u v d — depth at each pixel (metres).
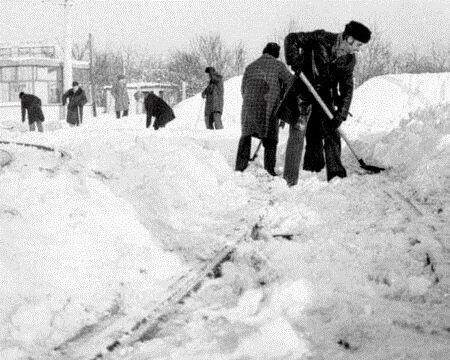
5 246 2.95
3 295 2.72
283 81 7.81
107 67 58.56
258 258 3.63
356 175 7.04
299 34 7.01
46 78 33.59
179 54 54.84
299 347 2.42
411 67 53.38
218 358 2.35
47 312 2.71
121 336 2.58
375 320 2.71
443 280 3.28
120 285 3.19
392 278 3.29
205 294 3.14
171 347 2.47
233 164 8.89
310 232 4.35
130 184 5.04
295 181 6.88
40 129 19.78
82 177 4.12
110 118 28.20
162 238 4.17
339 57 6.82
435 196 5.77
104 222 3.65
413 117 8.45
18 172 3.77
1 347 2.44
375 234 4.19
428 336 2.57
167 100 42.97
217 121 16.77
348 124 16.53
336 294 2.99
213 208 5.43
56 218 3.37
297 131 6.88
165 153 6.25
